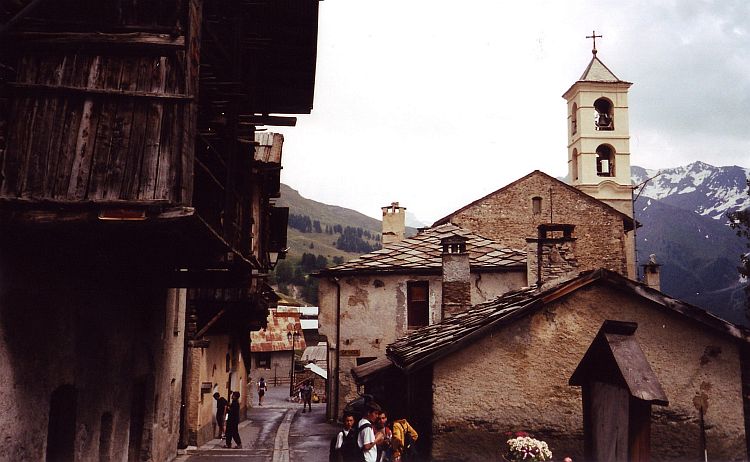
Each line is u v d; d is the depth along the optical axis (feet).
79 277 27.02
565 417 34.91
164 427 44.42
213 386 70.03
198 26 24.97
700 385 34.86
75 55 23.20
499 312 36.73
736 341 35.27
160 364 42.22
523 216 107.76
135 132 22.91
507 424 34.94
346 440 32.81
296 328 183.11
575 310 35.68
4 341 20.97
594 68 148.46
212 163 32.94
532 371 35.32
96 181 22.40
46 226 21.81
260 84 42.27
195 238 26.05
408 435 36.99
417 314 81.05
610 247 107.24
